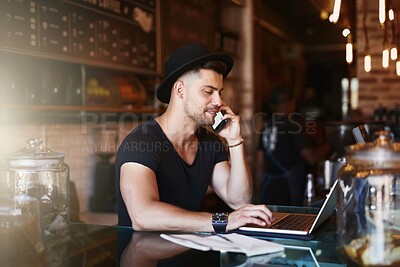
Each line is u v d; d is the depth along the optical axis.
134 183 1.98
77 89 3.44
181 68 2.14
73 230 1.90
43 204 1.79
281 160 4.48
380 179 1.39
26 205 1.66
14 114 3.06
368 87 5.21
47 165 1.85
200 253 1.53
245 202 2.36
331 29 9.75
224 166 2.45
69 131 3.70
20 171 1.83
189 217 1.82
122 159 2.06
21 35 2.85
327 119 8.49
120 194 2.11
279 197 4.47
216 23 5.92
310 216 1.98
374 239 1.37
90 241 1.72
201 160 2.35
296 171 4.45
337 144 3.10
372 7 5.03
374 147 1.45
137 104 4.16
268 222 1.80
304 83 10.30
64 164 1.91
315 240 1.67
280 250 1.54
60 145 3.61
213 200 3.76
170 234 1.76
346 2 4.51
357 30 5.08
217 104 2.20
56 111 3.38
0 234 1.60
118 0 3.75
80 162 3.83
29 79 3.04
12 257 1.54
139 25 4.04
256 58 6.71
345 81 6.43
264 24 7.64
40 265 1.47
